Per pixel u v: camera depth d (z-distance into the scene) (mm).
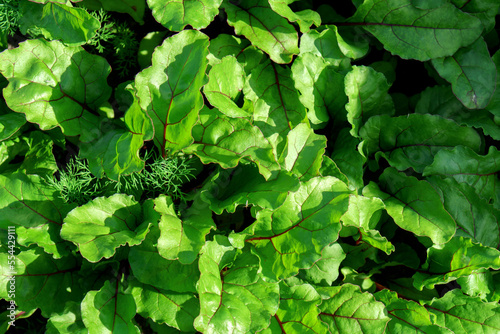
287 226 1298
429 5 1368
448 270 1352
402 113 1455
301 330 1299
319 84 1355
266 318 1278
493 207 1364
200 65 1261
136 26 1396
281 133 1354
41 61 1298
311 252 1273
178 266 1308
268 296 1292
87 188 1343
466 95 1378
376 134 1380
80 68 1324
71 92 1320
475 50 1384
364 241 1377
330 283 1340
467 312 1340
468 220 1356
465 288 1342
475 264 1321
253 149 1280
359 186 1345
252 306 1283
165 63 1271
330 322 1326
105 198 1295
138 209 1318
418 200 1342
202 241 1275
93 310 1276
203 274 1271
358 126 1374
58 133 1372
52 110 1302
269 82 1366
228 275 1312
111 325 1276
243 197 1275
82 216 1275
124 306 1296
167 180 1335
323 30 1367
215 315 1262
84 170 1352
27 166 1354
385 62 1439
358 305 1320
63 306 1321
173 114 1275
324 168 1331
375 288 1387
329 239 1268
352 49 1377
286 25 1348
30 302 1302
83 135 1317
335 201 1277
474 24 1375
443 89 1417
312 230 1280
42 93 1296
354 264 1391
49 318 1311
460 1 1378
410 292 1393
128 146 1277
